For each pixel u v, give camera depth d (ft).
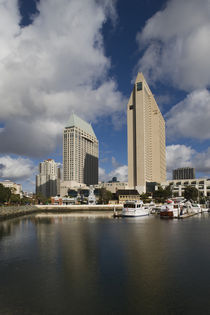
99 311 55.11
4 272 83.10
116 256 103.35
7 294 64.80
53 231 189.88
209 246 124.47
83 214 433.89
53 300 60.95
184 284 70.79
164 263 92.17
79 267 88.07
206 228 202.80
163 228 204.13
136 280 74.38
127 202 350.43
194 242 136.15
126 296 62.90
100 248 120.37
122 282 72.69
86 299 61.31
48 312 54.80
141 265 89.81
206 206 574.97
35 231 191.21
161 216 324.60
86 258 100.58
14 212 377.71
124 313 54.19
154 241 140.15
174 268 85.76
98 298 61.77
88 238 152.97
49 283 72.33
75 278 76.64
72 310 55.72
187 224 237.86
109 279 75.15
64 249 118.52
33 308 56.75
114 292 65.36
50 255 106.22
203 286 69.26
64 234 171.83
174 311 54.90
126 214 344.28
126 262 93.71
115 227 214.90
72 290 67.10
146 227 212.84
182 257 101.09
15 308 56.85
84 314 53.83
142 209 358.84
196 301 59.82
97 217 353.92
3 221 294.46
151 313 54.13
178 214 322.75
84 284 71.31
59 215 409.69
